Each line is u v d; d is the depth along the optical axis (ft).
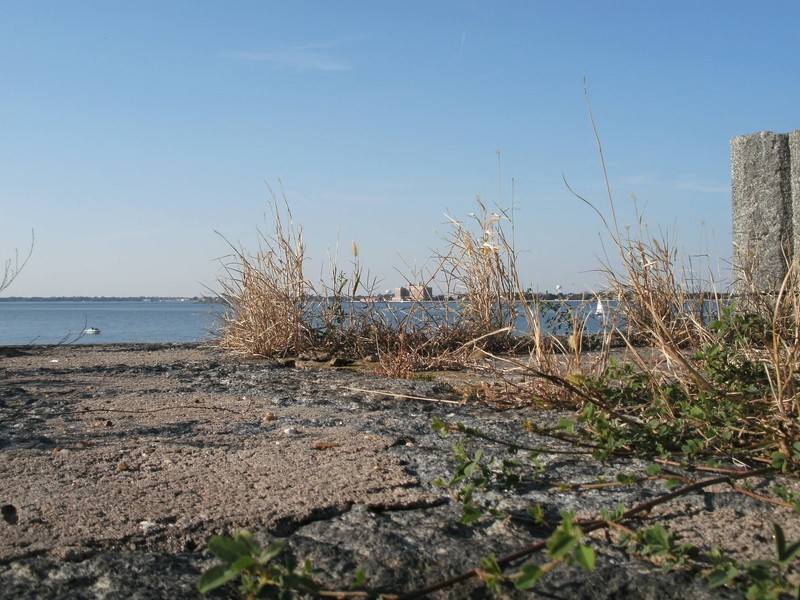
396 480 8.97
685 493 7.95
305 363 19.84
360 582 5.98
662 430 9.95
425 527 7.63
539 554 6.96
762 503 8.14
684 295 18.24
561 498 8.45
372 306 21.84
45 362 20.07
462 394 14.58
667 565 6.62
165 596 6.32
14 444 10.78
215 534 7.48
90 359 20.81
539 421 12.07
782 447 9.30
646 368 11.53
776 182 22.52
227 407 13.56
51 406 13.70
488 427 11.61
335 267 21.88
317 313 21.86
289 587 5.90
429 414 12.79
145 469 9.50
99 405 13.80
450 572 6.73
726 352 12.08
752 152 22.99
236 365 19.48
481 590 6.40
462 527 7.66
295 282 21.84
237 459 9.92
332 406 13.56
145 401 14.19
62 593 6.37
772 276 21.24
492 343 21.18
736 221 23.43
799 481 8.89
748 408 10.12
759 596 5.77
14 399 14.42
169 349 23.66
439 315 21.42
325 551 7.06
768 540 7.25
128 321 100.83
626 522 7.72
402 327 20.80
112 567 6.79
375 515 7.94
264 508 8.05
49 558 6.96
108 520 7.75
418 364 18.98
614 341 20.72
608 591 6.38
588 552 5.79
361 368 18.94
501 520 7.80
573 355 14.16
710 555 6.55
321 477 9.08
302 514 7.90
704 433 9.83
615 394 11.38
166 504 8.20
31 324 91.45
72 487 8.77
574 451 10.07
